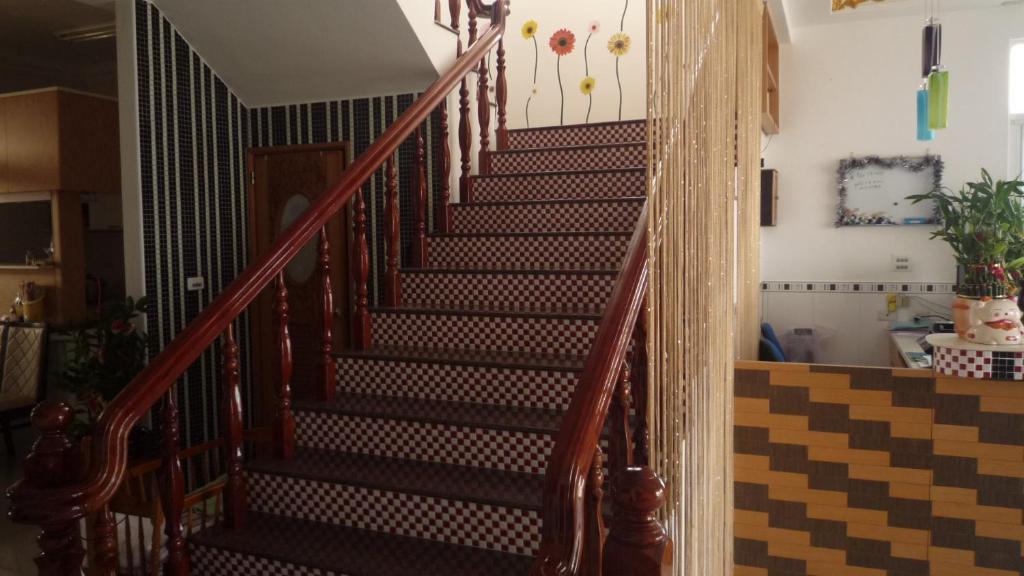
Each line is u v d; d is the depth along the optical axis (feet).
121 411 5.97
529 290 10.66
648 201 4.63
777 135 18.84
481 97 14.28
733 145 8.57
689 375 5.67
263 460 8.85
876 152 18.13
